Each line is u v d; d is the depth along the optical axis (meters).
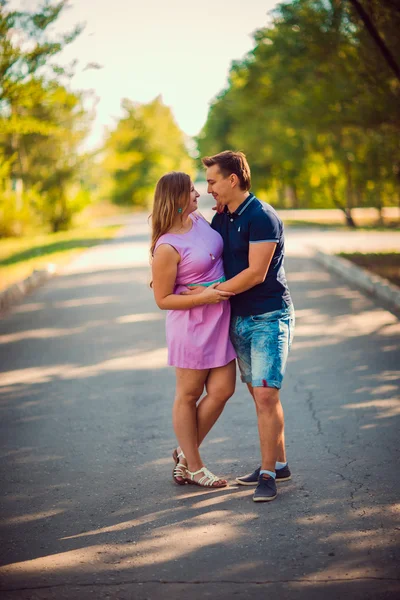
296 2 13.66
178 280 4.23
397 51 12.59
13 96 11.86
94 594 3.10
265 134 37.31
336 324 9.36
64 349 8.54
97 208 73.75
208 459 4.75
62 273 16.84
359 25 12.40
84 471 4.64
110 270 16.84
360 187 30.94
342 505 3.92
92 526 3.80
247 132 39.78
